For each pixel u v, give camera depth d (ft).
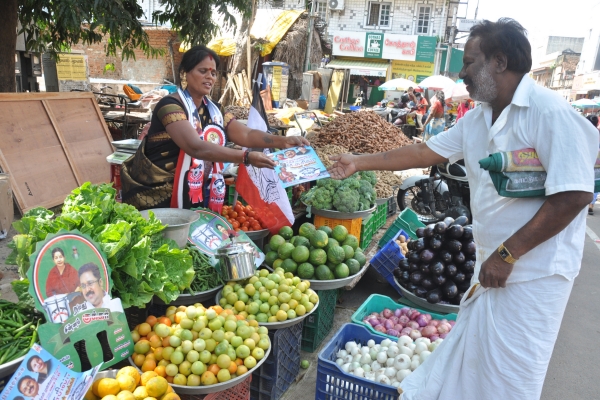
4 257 13.19
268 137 10.84
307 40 51.88
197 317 7.97
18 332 6.41
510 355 6.64
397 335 10.78
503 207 6.53
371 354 9.79
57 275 6.37
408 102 55.98
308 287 10.46
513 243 6.21
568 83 114.21
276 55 50.24
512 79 6.37
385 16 82.64
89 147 20.51
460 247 12.16
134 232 8.13
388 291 15.79
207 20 19.60
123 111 28.25
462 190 22.39
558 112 5.89
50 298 6.26
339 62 83.15
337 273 11.46
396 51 80.43
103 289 6.97
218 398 7.78
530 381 6.70
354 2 82.48
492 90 6.41
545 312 6.48
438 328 10.82
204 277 9.84
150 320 7.96
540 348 6.59
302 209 16.08
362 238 16.20
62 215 7.56
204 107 10.45
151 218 8.57
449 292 12.07
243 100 41.24
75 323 6.50
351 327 10.50
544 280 6.40
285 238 12.18
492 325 6.75
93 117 21.45
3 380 6.02
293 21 49.24
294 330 10.11
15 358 6.06
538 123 6.03
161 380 6.53
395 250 14.16
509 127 6.39
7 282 11.73
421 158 8.45
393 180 20.67
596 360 12.64
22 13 18.54
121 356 7.23
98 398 6.40
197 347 7.48
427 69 81.87
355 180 15.07
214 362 7.61
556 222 5.92
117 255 7.63
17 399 5.37
